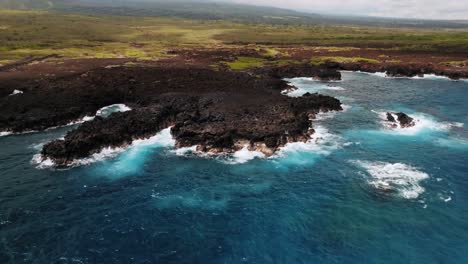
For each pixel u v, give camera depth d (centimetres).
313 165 5494
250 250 3634
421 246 3650
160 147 6188
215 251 3625
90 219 4150
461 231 3875
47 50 15500
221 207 4394
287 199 4547
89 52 15775
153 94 9044
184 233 3906
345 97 9900
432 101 9444
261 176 5166
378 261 3456
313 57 16225
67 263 3438
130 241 3775
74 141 5697
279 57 16025
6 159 5750
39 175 5197
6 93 8875
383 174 5194
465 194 4628
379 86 11444
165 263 3469
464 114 8256
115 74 10712
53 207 4388
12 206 4394
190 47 19100
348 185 4875
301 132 6456
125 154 5894
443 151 6069
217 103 8031
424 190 4731
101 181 5041
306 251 3606
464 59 15275
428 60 15338
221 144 5925
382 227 3953
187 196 4656
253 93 9094
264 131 6131
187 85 9812
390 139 6625
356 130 7106
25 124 7150
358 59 15712
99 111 8419
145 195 4678
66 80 9988
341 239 3769
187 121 6712
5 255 3534
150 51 16938
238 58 15525
